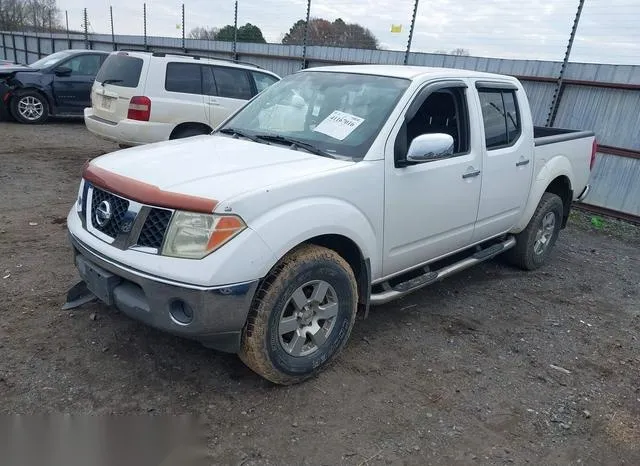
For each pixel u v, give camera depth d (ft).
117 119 25.91
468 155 13.61
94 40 78.89
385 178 11.25
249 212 8.95
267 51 48.06
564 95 28.94
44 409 9.32
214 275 8.62
